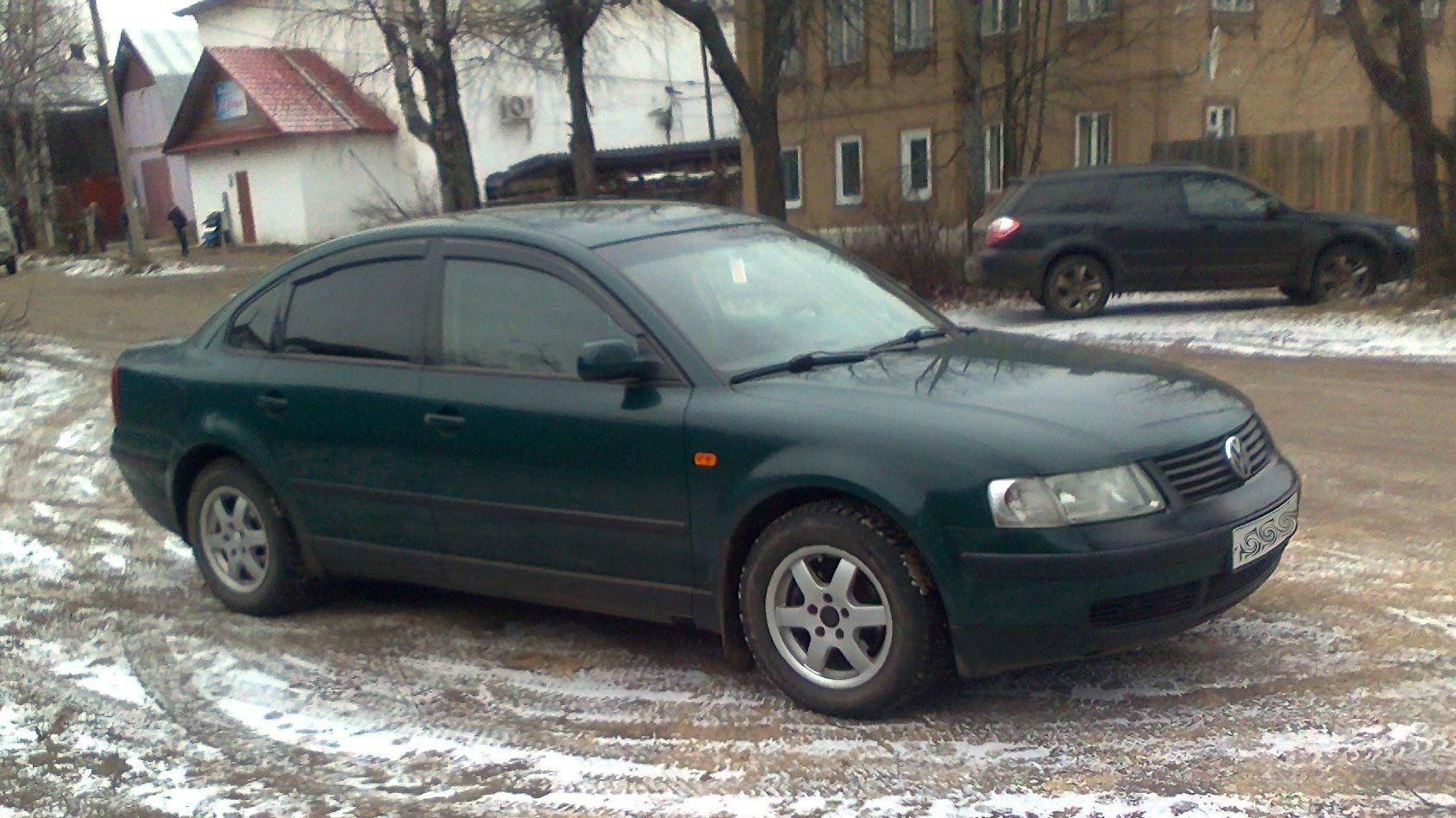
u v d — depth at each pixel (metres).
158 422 6.26
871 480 4.21
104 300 25.25
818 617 4.45
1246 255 15.45
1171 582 4.17
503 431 5.03
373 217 35.25
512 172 37.19
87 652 5.64
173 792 4.23
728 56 19.25
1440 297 14.34
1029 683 4.71
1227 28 26.05
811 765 4.15
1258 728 4.23
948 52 28.95
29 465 9.90
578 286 5.03
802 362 4.83
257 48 43.34
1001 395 4.47
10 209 43.59
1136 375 4.80
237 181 43.78
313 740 4.59
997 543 4.07
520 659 5.31
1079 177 15.91
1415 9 14.34
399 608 6.08
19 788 4.31
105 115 54.31
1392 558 5.98
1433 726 4.18
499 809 3.99
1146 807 3.75
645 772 4.18
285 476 5.77
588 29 23.58
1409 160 19.27
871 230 19.33
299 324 5.86
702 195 35.88
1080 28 24.81
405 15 22.53
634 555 4.83
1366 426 9.00
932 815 3.78
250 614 6.04
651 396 4.74
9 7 42.12
